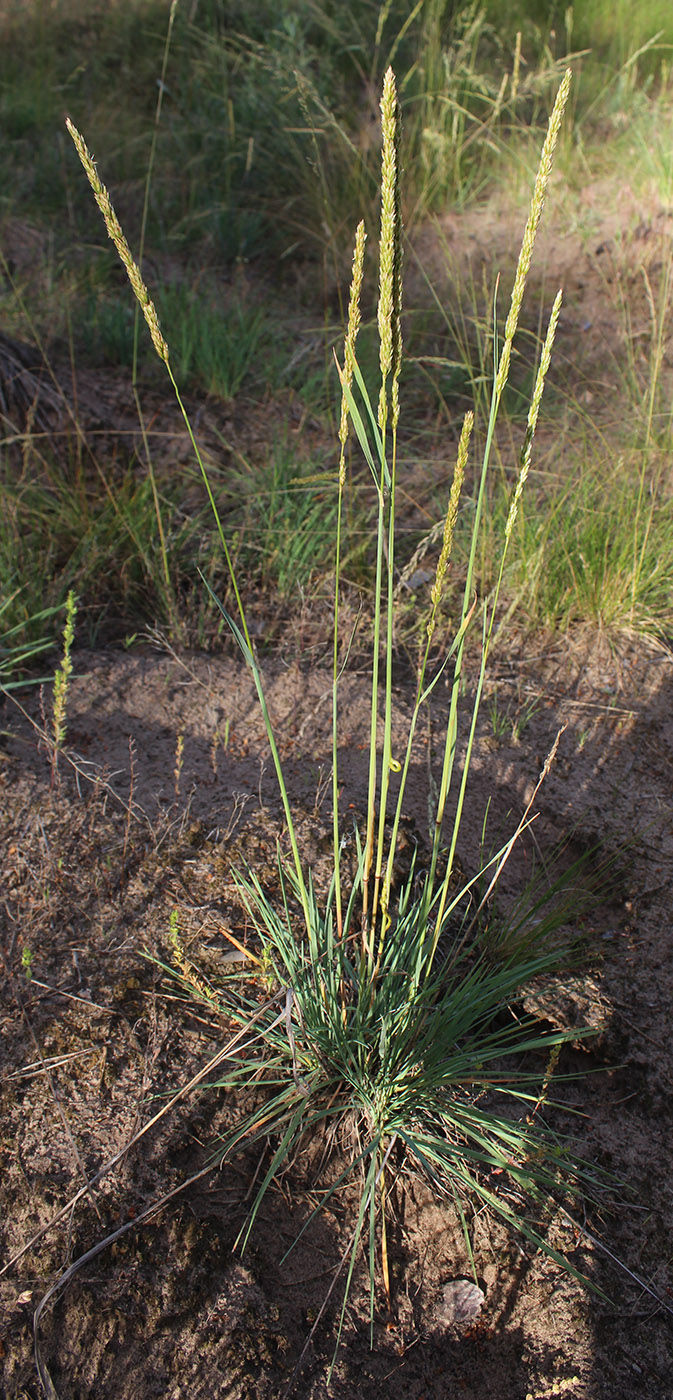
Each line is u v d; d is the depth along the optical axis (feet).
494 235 16.78
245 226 17.48
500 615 11.07
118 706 9.59
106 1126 6.48
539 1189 6.73
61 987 7.15
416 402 14.71
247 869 8.03
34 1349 5.60
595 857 8.84
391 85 4.06
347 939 7.14
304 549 11.49
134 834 8.20
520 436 13.67
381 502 5.28
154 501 11.39
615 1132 7.11
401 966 6.98
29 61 21.24
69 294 15.56
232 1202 6.38
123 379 14.06
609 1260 6.49
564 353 15.15
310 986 6.86
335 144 17.47
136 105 20.40
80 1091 6.63
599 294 15.76
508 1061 7.45
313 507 11.99
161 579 10.91
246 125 18.92
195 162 18.20
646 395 13.33
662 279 15.49
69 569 10.68
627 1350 6.15
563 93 4.17
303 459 13.01
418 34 19.90
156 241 17.72
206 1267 6.06
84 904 7.68
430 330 15.84
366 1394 5.85
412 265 16.67
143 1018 7.05
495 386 5.00
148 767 8.95
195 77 20.15
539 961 7.24
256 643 10.63
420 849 8.45
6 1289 5.79
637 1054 7.49
